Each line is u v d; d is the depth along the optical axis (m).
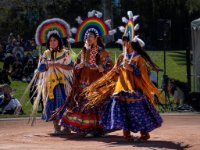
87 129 12.42
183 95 23.33
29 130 14.64
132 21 11.59
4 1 53.59
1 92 21.69
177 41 53.62
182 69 35.62
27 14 53.81
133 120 11.13
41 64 13.09
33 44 32.66
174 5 51.66
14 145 11.24
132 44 11.35
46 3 53.94
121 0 55.28
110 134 13.09
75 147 10.71
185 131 13.55
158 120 11.38
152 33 53.12
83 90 12.40
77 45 45.09
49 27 13.37
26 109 22.77
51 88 12.95
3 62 33.97
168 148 10.49
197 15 51.94
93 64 12.43
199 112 21.45
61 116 12.72
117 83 11.38
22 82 29.19
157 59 39.19
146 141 11.50
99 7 55.50
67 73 13.02
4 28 53.47
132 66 11.23
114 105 11.17
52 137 12.60
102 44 12.62
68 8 54.88
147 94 11.28
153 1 51.66
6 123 17.33
